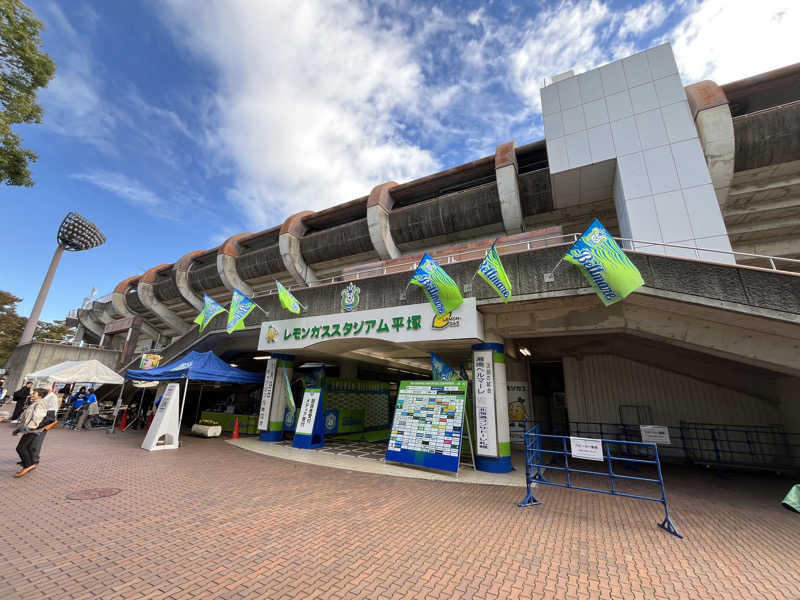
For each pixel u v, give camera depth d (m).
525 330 9.50
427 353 12.96
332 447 12.24
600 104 11.66
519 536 4.70
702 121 11.17
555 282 8.22
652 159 10.52
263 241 26.23
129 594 3.13
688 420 11.09
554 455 11.98
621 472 9.34
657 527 5.12
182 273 28.59
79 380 14.53
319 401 12.33
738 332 7.44
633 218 10.32
